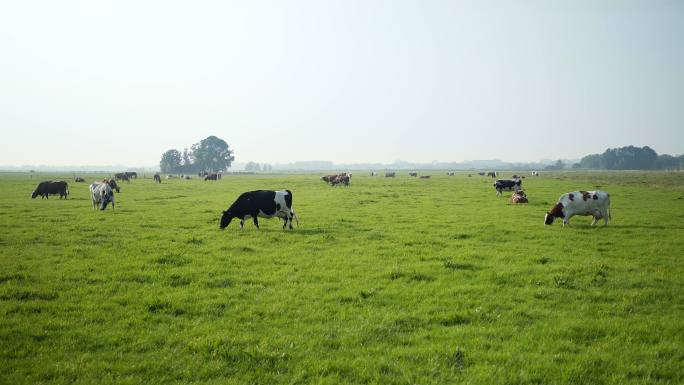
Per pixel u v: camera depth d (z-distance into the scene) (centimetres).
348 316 1000
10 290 1152
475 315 1002
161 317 988
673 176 11225
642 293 1157
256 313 1020
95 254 1608
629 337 873
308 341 859
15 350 814
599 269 1384
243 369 750
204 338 864
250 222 2512
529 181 7444
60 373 730
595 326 934
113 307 1051
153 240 1900
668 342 852
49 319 961
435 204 3522
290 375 730
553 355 797
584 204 2323
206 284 1252
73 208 3173
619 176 11306
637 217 2683
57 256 1570
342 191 5078
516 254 1638
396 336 892
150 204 3506
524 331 916
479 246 1808
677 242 1875
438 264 1477
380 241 1912
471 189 5381
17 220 2481
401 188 5662
